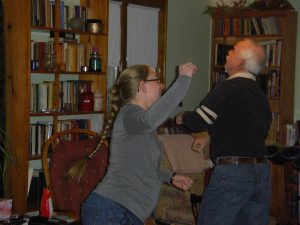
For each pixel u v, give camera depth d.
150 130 1.71
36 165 3.89
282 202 4.34
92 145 2.78
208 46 5.57
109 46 4.34
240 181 2.27
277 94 4.88
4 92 3.40
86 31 3.86
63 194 2.62
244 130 2.29
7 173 3.46
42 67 3.62
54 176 2.63
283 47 4.80
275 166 4.45
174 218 3.77
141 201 1.78
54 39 3.75
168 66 5.01
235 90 2.31
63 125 3.84
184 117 2.41
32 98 3.58
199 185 3.78
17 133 3.47
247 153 2.28
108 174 1.82
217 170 2.33
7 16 3.44
